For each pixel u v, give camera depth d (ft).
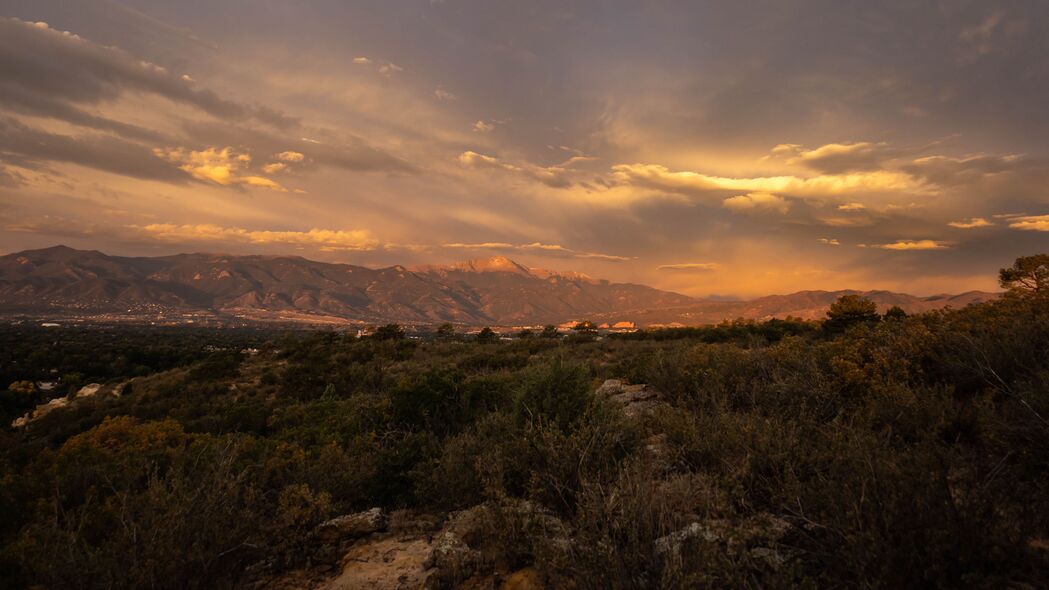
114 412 90.17
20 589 12.82
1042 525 9.93
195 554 12.30
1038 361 18.43
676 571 8.79
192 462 21.70
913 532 8.94
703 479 13.02
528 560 12.17
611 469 14.46
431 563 12.62
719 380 26.89
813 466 12.84
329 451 22.31
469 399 29.81
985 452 13.12
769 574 8.86
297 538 14.64
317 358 103.96
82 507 16.49
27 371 192.85
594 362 82.02
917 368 21.07
